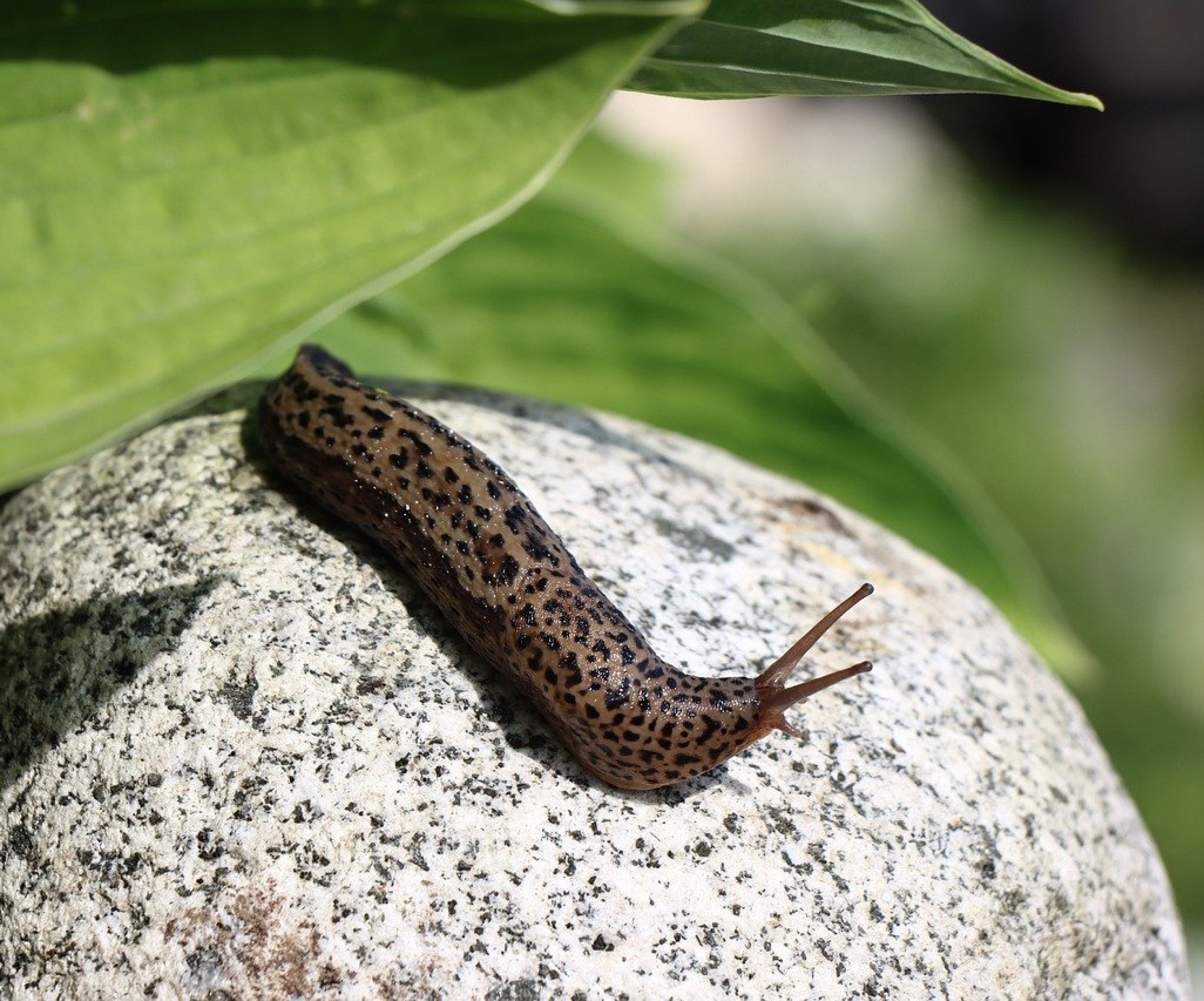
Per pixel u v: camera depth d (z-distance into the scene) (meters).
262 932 0.38
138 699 0.39
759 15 0.36
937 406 1.16
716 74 0.38
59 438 0.33
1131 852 0.44
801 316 0.92
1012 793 0.42
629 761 0.39
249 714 0.39
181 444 0.42
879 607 0.44
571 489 0.43
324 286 0.34
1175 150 1.46
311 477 0.41
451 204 0.34
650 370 0.49
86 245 0.34
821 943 0.39
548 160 0.33
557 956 0.38
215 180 0.34
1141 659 1.06
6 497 0.43
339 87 0.34
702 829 0.39
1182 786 0.98
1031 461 1.14
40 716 0.39
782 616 0.43
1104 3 1.45
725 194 1.20
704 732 0.39
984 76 0.36
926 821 0.41
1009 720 0.43
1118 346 1.27
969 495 0.51
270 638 0.40
